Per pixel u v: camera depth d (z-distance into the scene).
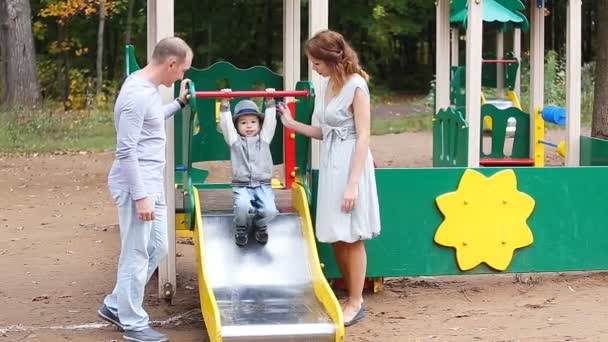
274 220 6.97
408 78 37.22
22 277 8.38
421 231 7.64
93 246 9.76
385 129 22.11
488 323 6.71
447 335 6.42
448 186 7.65
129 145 5.91
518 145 13.64
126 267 6.22
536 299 7.42
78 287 8.00
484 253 7.71
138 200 5.97
